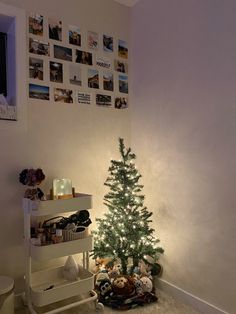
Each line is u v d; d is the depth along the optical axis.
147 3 2.48
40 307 1.95
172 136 2.24
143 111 2.53
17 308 1.98
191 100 2.07
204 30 1.97
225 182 1.83
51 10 2.21
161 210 2.35
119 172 2.24
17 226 2.04
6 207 1.99
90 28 2.41
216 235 1.89
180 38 2.16
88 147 2.39
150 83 2.45
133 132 2.64
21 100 2.04
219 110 1.87
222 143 1.85
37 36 2.13
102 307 1.97
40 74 2.14
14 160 2.03
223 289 1.84
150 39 2.45
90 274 1.99
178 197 2.19
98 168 2.44
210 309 1.91
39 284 2.00
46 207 1.82
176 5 2.20
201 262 1.99
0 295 1.65
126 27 2.64
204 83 1.97
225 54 1.83
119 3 2.60
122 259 2.21
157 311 1.97
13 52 2.07
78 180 2.33
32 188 2.01
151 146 2.44
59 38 2.24
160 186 2.36
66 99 2.27
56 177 2.21
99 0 2.48
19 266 2.03
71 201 1.93
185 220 2.12
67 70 2.27
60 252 1.85
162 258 2.32
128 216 2.21
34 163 2.11
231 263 1.79
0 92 2.15
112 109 2.54
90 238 1.98
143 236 2.21
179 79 2.17
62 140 2.25
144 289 2.13
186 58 2.11
